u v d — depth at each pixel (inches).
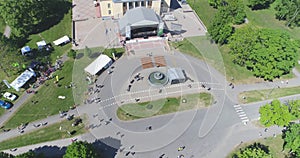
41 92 4151.1
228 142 3641.7
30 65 4490.7
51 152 3437.5
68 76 4397.1
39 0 5206.7
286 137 3410.4
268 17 5979.3
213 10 6053.2
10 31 5221.5
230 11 5442.9
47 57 4702.3
